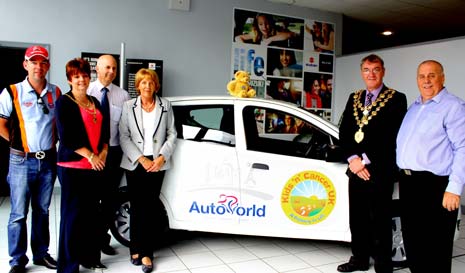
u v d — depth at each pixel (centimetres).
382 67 283
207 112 326
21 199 272
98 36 538
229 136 321
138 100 291
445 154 236
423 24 790
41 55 260
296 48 672
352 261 303
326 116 711
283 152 321
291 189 312
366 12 702
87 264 287
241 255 331
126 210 326
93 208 276
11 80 519
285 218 312
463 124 229
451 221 239
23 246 278
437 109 238
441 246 240
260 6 638
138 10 558
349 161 288
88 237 284
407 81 593
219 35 612
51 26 514
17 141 265
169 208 314
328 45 702
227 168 312
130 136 291
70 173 261
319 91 700
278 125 328
